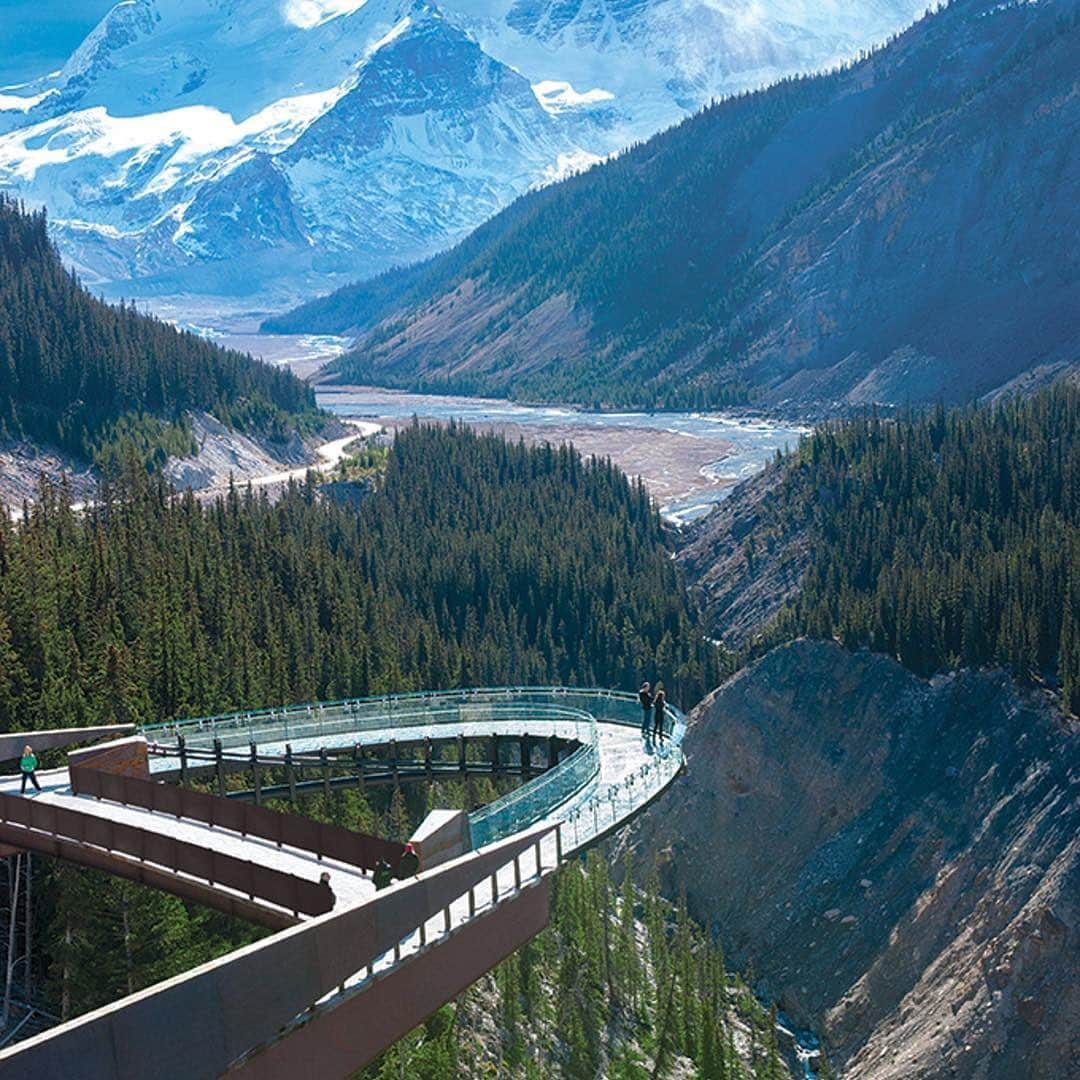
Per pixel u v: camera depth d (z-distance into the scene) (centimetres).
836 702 18962
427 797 14275
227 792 11100
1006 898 15388
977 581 19312
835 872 17288
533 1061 11844
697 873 18175
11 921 9012
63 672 14100
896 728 18250
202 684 15612
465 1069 11025
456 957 6291
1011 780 16725
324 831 7188
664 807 19000
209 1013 5219
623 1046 13062
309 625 19225
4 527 18062
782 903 17312
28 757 8644
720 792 18875
